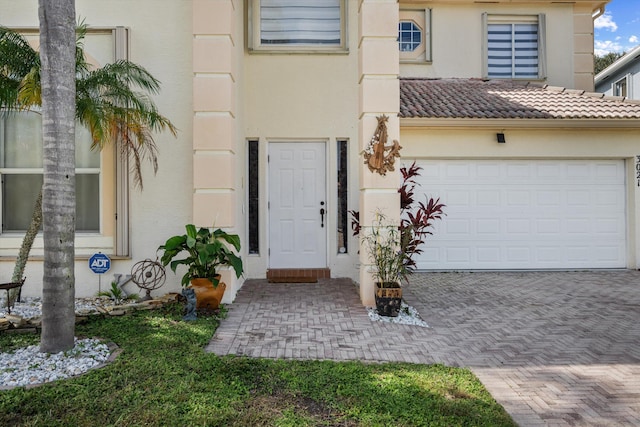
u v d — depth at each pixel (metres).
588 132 10.55
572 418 3.63
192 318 6.03
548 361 4.88
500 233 10.66
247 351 5.02
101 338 5.16
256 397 3.81
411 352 5.10
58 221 4.56
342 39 9.34
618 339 5.63
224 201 7.14
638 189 10.54
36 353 4.58
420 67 13.62
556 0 13.46
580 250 10.70
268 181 9.27
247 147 9.22
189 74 7.54
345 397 3.82
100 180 7.56
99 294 7.36
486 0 13.44
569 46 13.67
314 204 9.31
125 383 3.97
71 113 4.61
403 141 10.39
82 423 3.30
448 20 13.63
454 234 10.62
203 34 7.11
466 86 12.48
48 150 4.52
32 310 6.51
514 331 5.93
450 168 10.62
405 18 13.67
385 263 6.71
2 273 7.43
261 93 9.16
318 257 9.30
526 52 13.77
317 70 9.20
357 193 9.20
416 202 10.53
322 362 4.65
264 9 9.37
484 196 10.65
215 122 7.12
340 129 9.20
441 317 6.61
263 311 6.68
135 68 6.41
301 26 9.37
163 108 7.52
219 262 6.66
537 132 10.52
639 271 10.46
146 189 7.49
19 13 7.56
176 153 7.53
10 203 7.65
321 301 7.30
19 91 5.24
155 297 7.37
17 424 3.29
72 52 4.61
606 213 10.72
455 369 4.54
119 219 7.38
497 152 10.49
